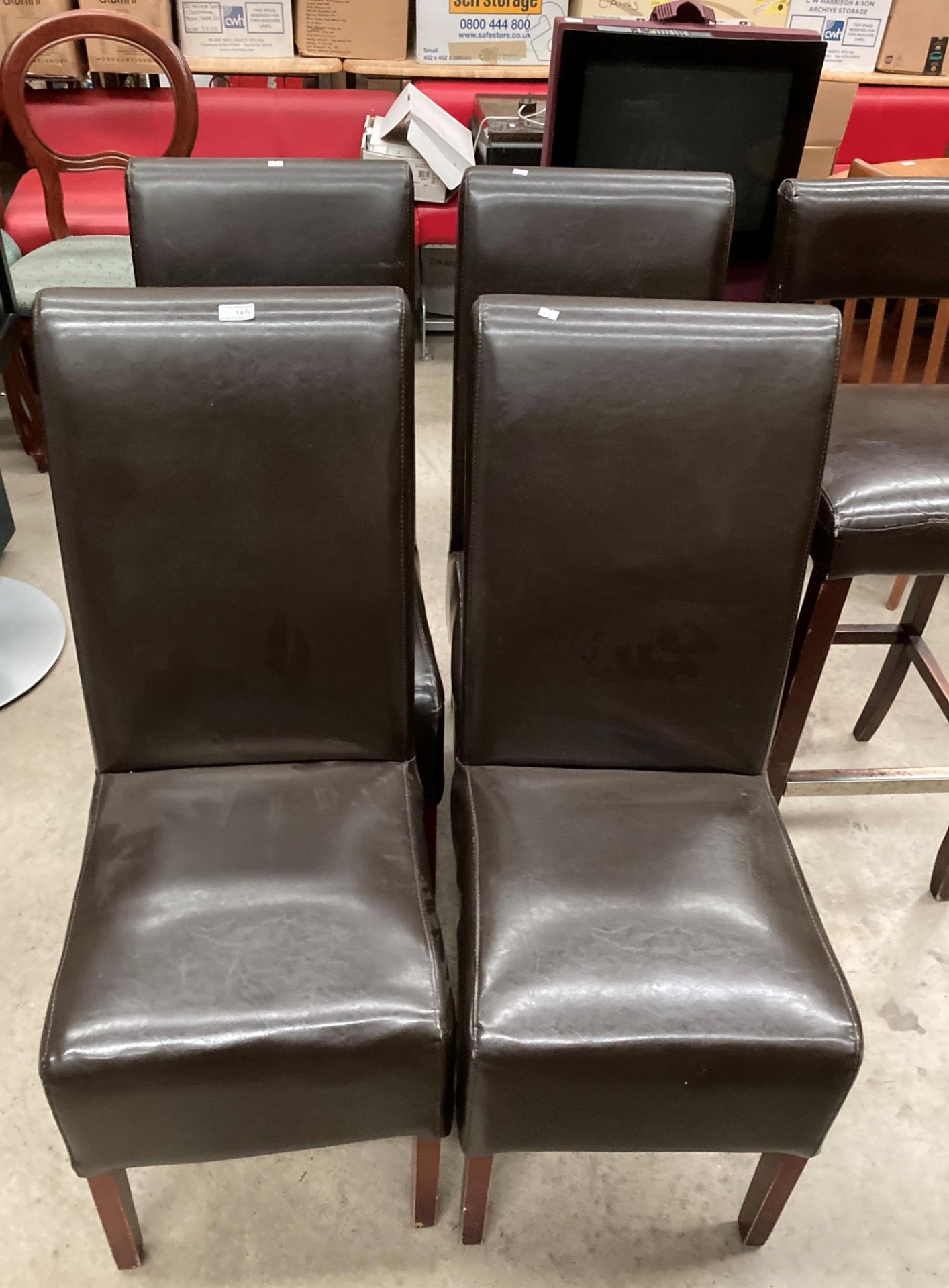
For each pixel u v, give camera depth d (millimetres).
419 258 3285
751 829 1254
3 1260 1248
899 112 3348
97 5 2898
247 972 1062
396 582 1213
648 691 1278
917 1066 1487
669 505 1181
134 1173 1330
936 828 1866
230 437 1122
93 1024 1017
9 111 2445
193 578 1177
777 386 1145
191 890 1140
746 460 1166
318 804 1253
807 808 1895
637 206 1552
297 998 1041
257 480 1142
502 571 1205
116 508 1138
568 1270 1259
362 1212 1305
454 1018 1077
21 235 2771
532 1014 1042
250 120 3145
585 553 1198
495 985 1067
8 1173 1328
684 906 1147
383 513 1173
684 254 1578
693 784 1320
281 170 1590
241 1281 1234
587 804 1273
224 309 1102
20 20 2850
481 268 1572
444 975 1090
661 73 2016
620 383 1139
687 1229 1307
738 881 1183
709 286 1610
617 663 1259
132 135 3115
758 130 2113
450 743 1970
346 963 1076
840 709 2113
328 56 3135
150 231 1578
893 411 1596
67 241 2643
